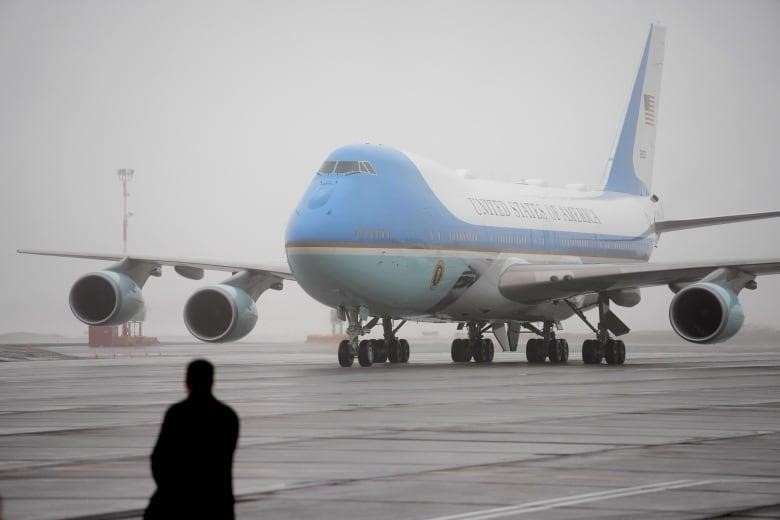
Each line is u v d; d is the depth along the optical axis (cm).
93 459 5822
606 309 15988
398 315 15112
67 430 7112
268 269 15012
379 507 4503
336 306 14425
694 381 11750
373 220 13838
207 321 15175
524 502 4597
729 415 7919
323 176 14238
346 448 6178
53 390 10781
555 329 17750
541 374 13000
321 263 13612
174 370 14962
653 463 5616
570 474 5288
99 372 14412
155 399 9594
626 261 19425
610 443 6369
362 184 14075
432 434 6800
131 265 15350
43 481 5150
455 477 5212
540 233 16988
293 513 4388
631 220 19762
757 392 10131
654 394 9875
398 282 14138
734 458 5781
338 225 13638
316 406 8631
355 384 11106
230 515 3328
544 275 15238
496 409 8369
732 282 13900
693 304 13925
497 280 15725
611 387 10756
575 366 15450
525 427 7150
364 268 13738
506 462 5656
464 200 15525
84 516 4378
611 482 5062
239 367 15412
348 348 14575
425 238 14400
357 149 14475
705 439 6544
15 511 4475
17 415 8119
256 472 5366
